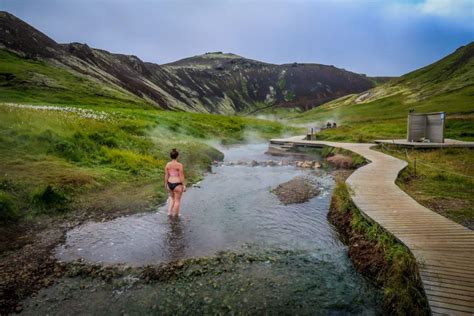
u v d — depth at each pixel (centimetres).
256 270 800
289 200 1447
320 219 1191
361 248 883
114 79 11700
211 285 730
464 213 1098
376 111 11231
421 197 1302
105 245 910
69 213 1144
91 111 3070
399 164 1936
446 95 10212
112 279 743
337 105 16388
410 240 789
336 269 815
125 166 1741
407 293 621
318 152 3309
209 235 1006
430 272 640
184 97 17750
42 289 701
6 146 1524
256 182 1841
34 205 1116
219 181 1853
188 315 630
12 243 902
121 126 2734
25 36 10725
